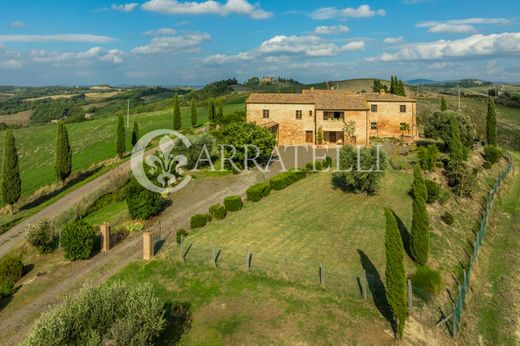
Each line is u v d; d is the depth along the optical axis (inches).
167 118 4581.7
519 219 1362.0
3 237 1464.1
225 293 797.9
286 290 793.6
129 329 517.0
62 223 1414.9
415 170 926.4
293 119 2498.8
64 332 496.7
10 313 778.2
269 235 1087.6
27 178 2470.5
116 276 897.5
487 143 2448.3
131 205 1263.5
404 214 1230.3
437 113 2240.4
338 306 737.0
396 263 645.3
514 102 4630.9
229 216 1254.9
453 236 1118.4
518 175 2030.0
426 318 721.0
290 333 667.4
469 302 836.0
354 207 1307.8
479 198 1499.8
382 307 732.7
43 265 1006.4
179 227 1190.9
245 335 667.4
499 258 1071.0
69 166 2172.7
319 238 1061.1
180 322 714.2
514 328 760.3
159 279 871.1
